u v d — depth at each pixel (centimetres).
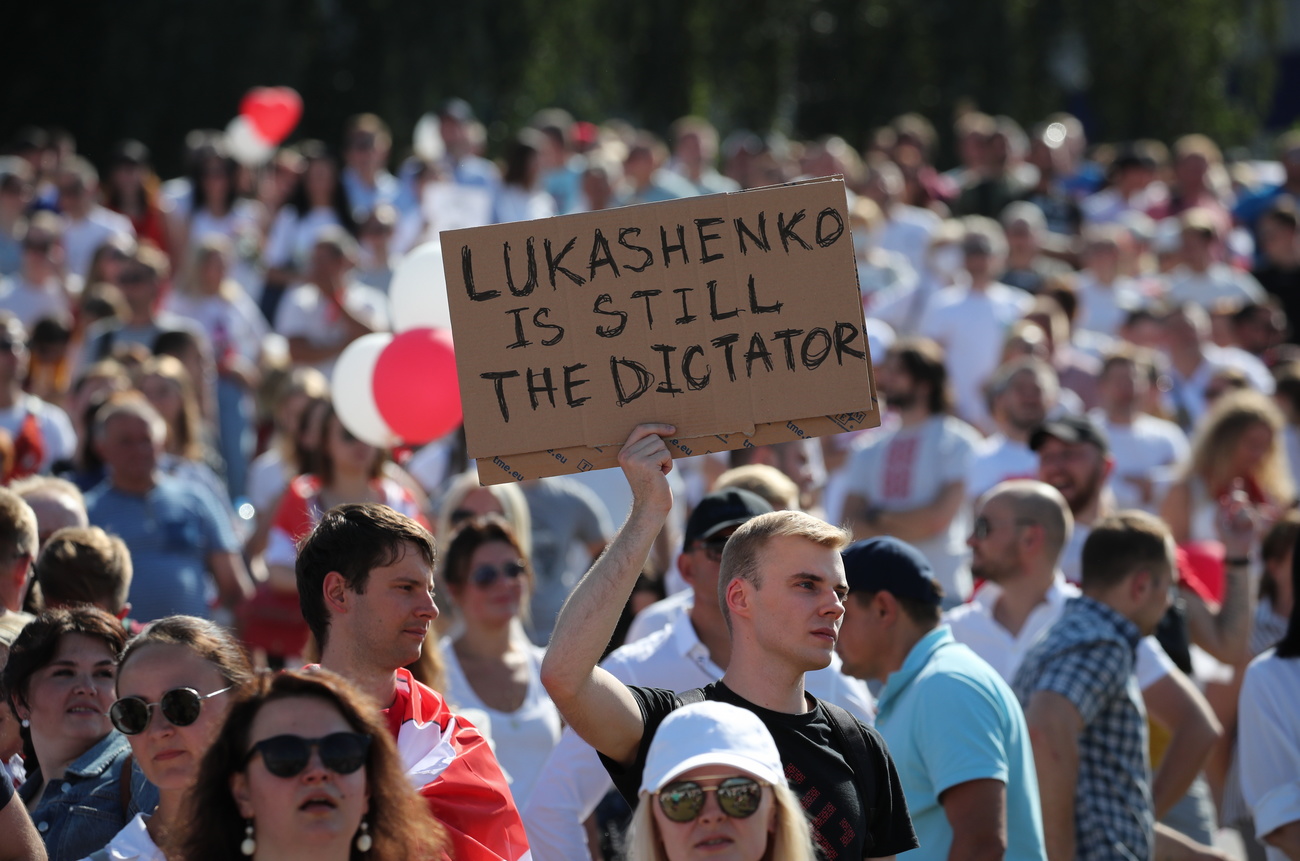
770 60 6531
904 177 4419
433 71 5750
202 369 2883
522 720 1642
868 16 6606
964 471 2423
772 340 1081
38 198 4184
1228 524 1966
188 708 1066
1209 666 2036
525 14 5922
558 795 1370
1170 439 2798
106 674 1200
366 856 915
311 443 2208
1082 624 1511
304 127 5734
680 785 933
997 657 1683
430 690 1203
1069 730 1452
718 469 2503
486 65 5875
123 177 4019
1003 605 1703
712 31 6494
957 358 3362
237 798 898
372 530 1148
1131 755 1503
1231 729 1959
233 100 5691
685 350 1082
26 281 3431
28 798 1220
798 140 6706
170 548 2031
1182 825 1736
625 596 1059
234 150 4350
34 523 1399
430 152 4484
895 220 4094
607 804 1609
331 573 1146
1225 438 2338
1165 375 3272
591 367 1082
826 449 2802
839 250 1085
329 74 5753
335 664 1146
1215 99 6975
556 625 1063
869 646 1395
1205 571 2247
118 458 2028
